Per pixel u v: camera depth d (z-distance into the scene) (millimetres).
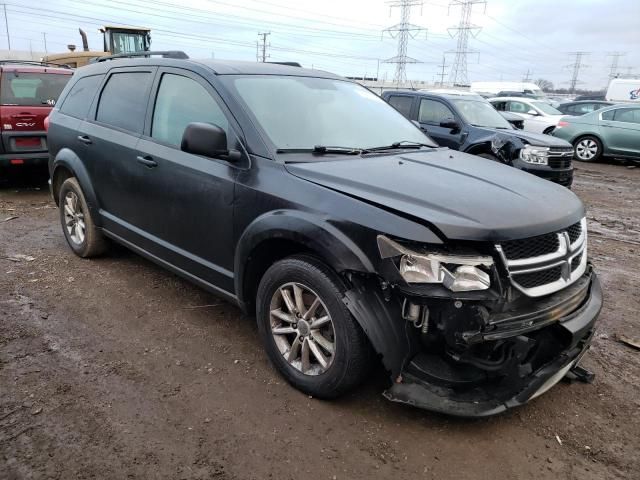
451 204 2613
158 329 3734
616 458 2619
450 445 2658
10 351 3367
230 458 2508
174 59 3980
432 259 2391
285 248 3082
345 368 2709
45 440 2570
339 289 2674
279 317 3066
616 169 13383
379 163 3271
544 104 17250
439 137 9125
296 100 3680
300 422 2777
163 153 3738
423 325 2471
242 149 3219
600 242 6668
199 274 3627
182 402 2912
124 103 4320
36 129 7520
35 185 8578
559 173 8078
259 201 3043
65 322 3787
